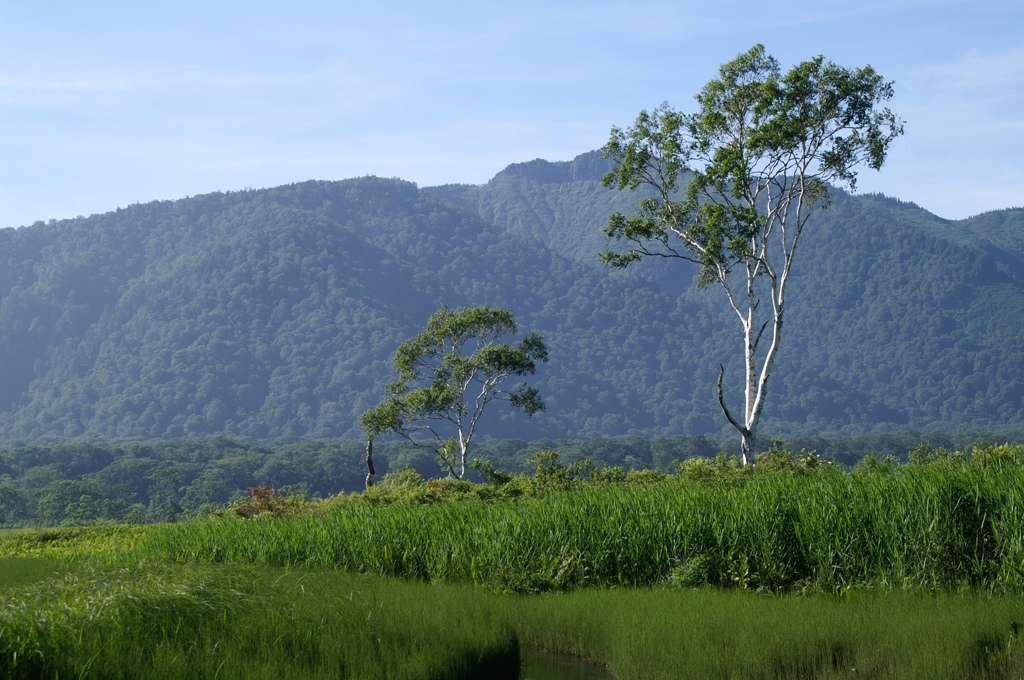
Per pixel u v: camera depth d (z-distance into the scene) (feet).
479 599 45.14
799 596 43.88
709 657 35.22
